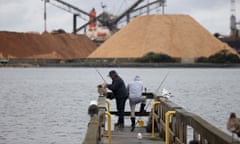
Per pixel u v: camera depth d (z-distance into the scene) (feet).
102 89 133.59
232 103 325.42
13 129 202.90
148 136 129.08
